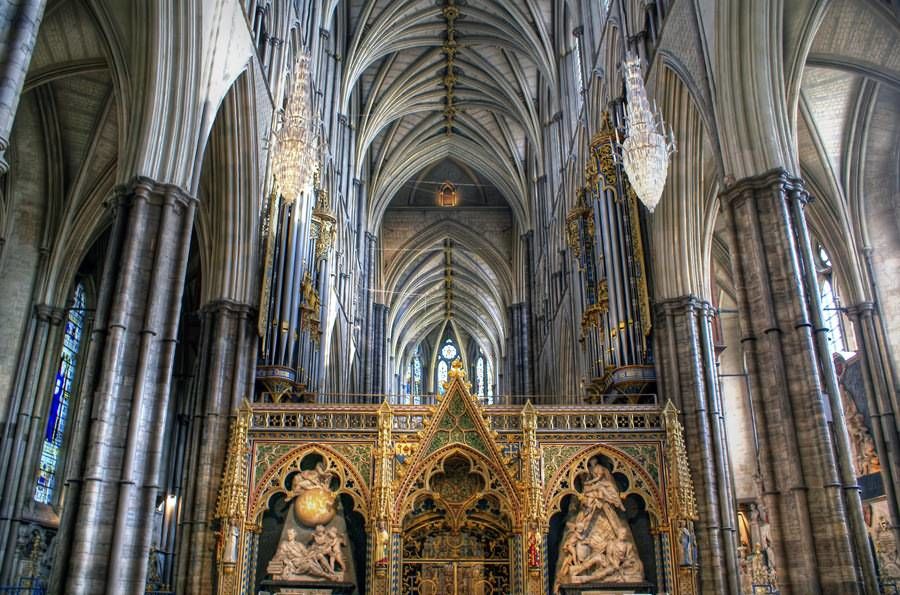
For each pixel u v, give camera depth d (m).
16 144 23.12
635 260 21.59
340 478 18.59
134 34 16.56
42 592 21.44
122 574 13.41
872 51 19.48
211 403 19.78
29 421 22.45
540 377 42.78
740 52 16.12
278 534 18.45
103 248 27.58
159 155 15.95
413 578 18.36
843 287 23.47
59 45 19.47
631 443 18.88
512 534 18.22
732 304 32.38
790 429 13.81
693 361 20.17
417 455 18.61
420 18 38.50
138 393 14.26
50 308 23.34
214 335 20.58
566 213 34.22
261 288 21.66
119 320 14.47
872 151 23.17
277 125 21.50
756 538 29.17
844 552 12.77
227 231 21.23
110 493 13.65
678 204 21.17
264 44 22.55
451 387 19.22
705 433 19.39
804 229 15.06
